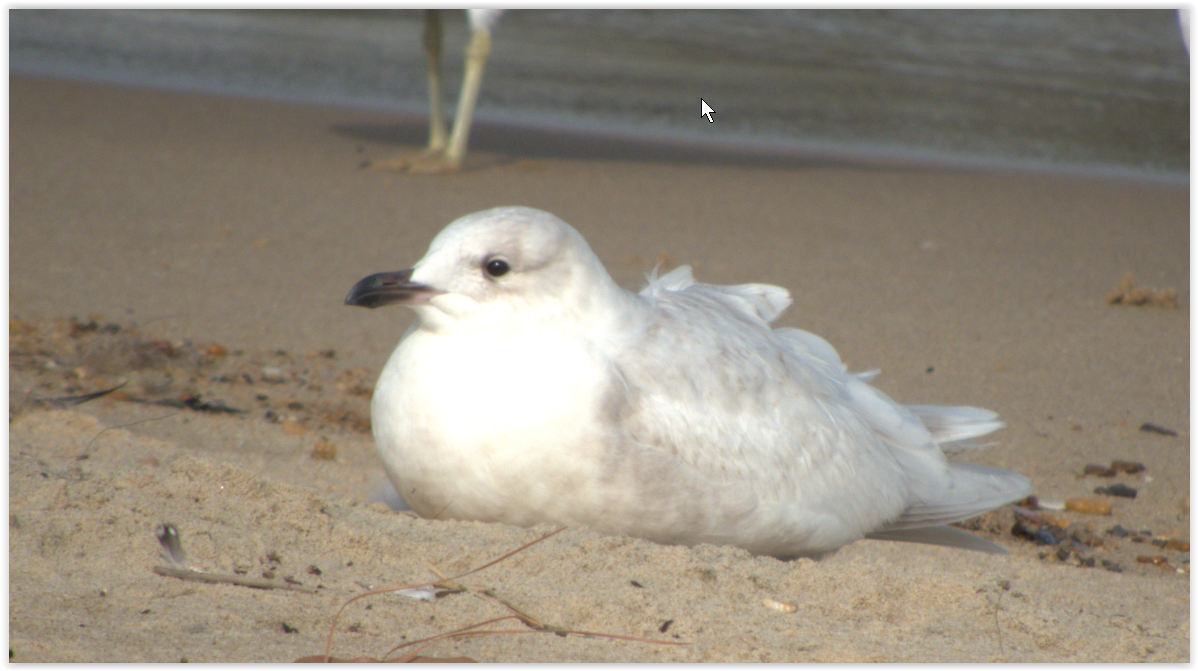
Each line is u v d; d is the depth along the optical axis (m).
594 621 5.12
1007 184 20.53
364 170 19.12
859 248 16.00
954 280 14.69
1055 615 5.53
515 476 5.82
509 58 30.62
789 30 35.16
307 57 29.84
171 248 14.20
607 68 29.88
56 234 14.30
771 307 7.39
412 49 31.39
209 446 8.55
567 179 19.36
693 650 4.90
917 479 7.07
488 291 5.95
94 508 5.89
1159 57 32.56
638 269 14.41
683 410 6.02
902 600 5.57
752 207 18.06
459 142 19.66
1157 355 12.23
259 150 20.00
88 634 4.63
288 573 5.44
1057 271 15.34
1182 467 9.56
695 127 24.39
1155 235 17.45
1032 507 8.73
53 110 21.52
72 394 9.36
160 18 33.91
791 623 5.25
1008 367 11.71
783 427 6.34
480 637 4.89
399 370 6.09
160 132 20.61
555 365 5.87
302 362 11.05
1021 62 31.77
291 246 14.70
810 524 6.38
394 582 5.42
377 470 8.29
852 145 23.42
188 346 11.06
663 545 5.85
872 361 11.71
